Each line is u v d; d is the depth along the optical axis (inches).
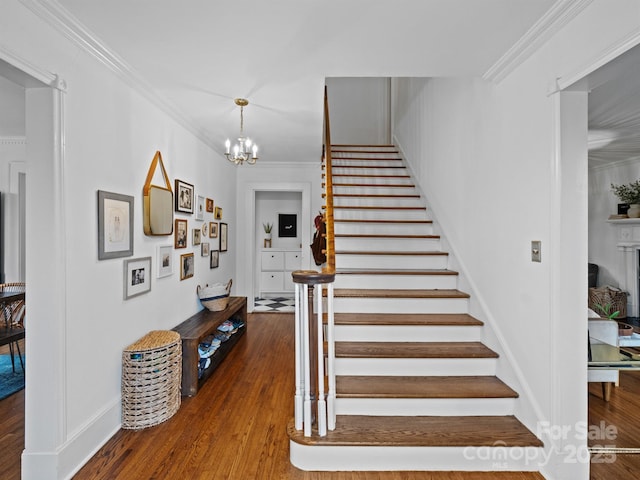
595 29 61.0
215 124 141.2
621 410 102.7
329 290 82.7
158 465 77.5
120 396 92.8
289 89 106.5
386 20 71.7
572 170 70.9
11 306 129.1
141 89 101.6
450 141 135.1
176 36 77.7
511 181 89.0
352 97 275.4
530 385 81.7
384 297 116.0
